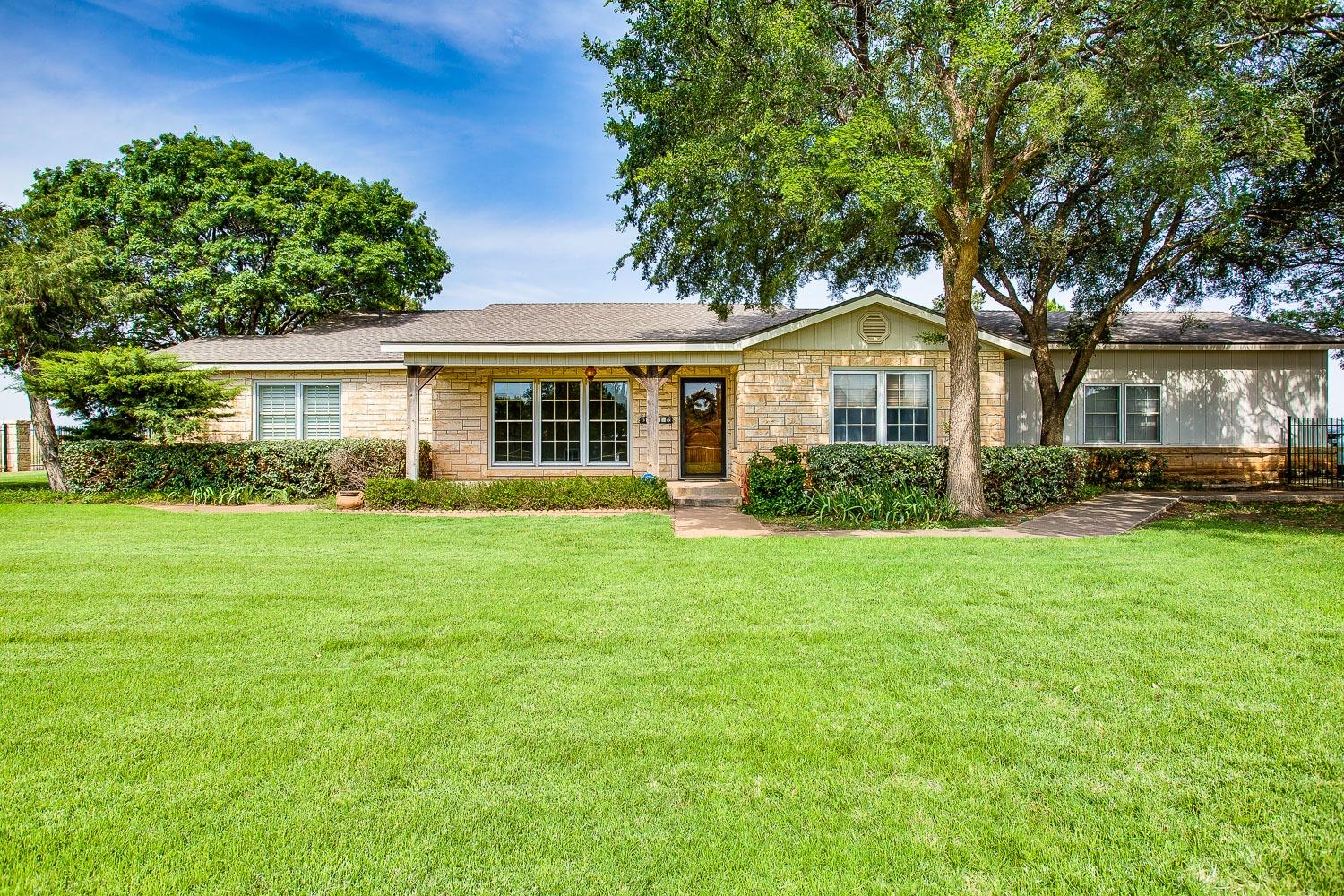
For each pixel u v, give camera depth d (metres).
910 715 3.33
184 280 18.94
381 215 20.97
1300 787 2.69
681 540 8.38
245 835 2.37
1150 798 2.62
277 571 6.49
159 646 4.30
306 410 14.70
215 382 13.42
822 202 9.05
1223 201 10.60
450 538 8.47
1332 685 3.66
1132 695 3.55
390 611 5.11
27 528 9.17
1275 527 9.29
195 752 2.95
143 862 2.23
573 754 2.95
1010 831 2.41
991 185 10.12
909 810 2.54
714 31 9.50
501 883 2.14
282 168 20.23
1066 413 15.29
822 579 6.16
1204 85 8.91
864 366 12.73
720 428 14.78
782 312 16.36
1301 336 15.76
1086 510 11.27
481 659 4.10
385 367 14.23
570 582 6.05
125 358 12.56
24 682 3.71
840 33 9.57
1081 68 8.90
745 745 3.02
